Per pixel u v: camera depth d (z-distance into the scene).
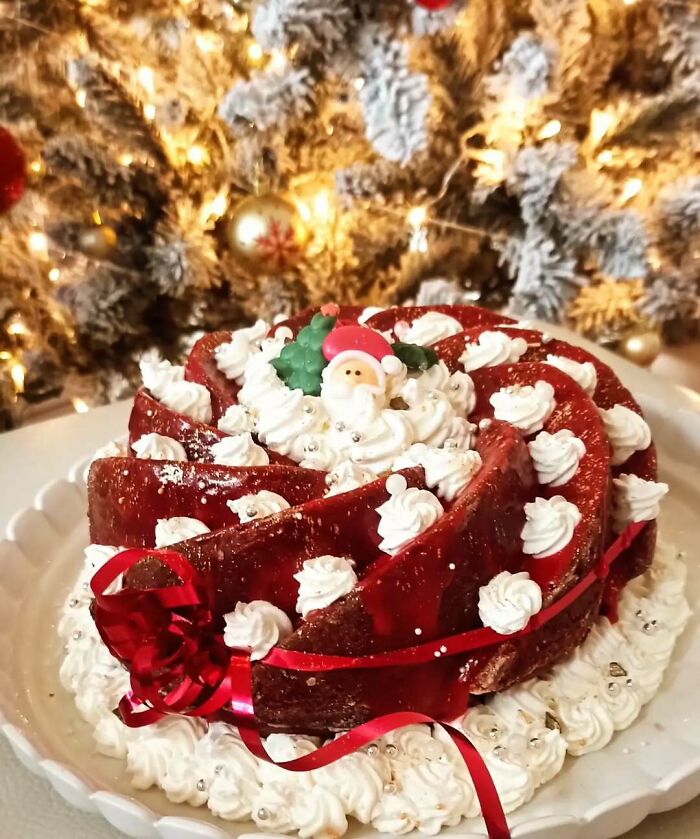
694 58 0.69
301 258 0.72
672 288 0.79
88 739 0.34
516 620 0.31
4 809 0.33
